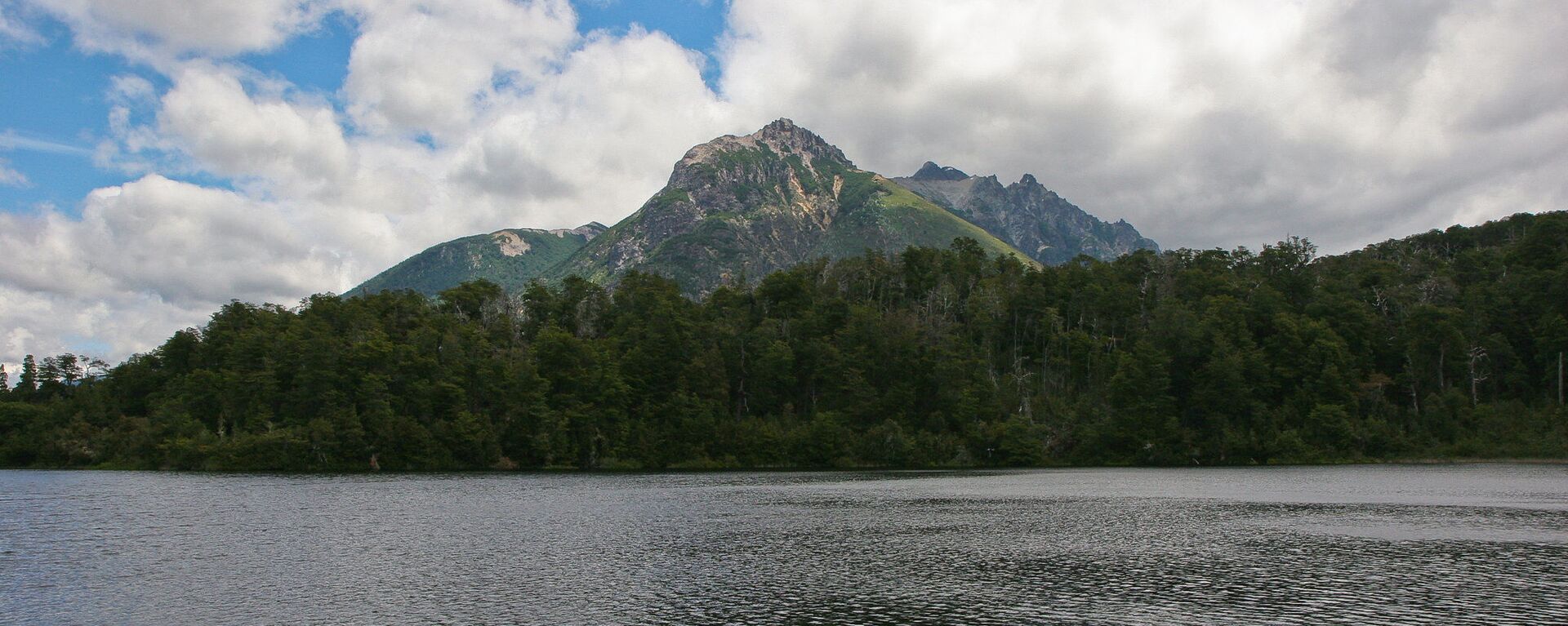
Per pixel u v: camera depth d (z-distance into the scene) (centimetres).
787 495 11362
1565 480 12825
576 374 19038
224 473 16338
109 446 18912
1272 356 19600
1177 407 19188
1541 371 19125
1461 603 4794
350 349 18412
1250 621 4456
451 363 18875
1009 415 19475
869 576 5694
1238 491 11519
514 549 6825
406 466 17238
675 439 18475
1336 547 6700
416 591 5297
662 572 5862
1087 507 9744
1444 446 17862
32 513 9344
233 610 4859
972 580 5534
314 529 8025
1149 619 4512
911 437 18700
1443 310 19550
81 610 4888
